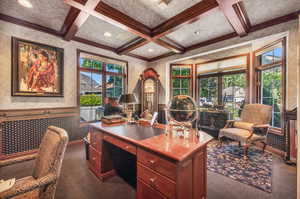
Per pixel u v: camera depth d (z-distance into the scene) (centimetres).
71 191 171
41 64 286
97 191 172
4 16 243
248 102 380
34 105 283
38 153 136
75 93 342
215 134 409
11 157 256
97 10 218
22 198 105
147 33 294
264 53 329
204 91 488
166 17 252
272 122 311
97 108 394
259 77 347
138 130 183
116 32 316
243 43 302
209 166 233
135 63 486
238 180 194
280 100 290
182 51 400
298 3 214
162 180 114
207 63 472
